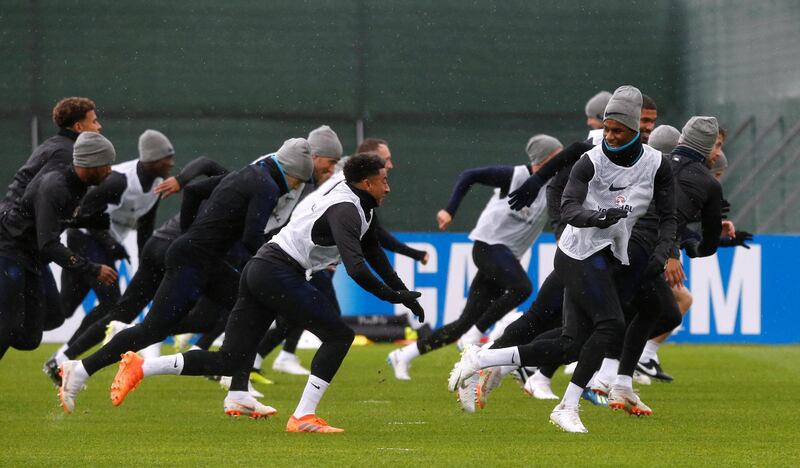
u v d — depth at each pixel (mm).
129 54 54062
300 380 37594
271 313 24828
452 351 50125
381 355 47375
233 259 34000
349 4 54844
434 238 52250
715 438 23625
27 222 26688
